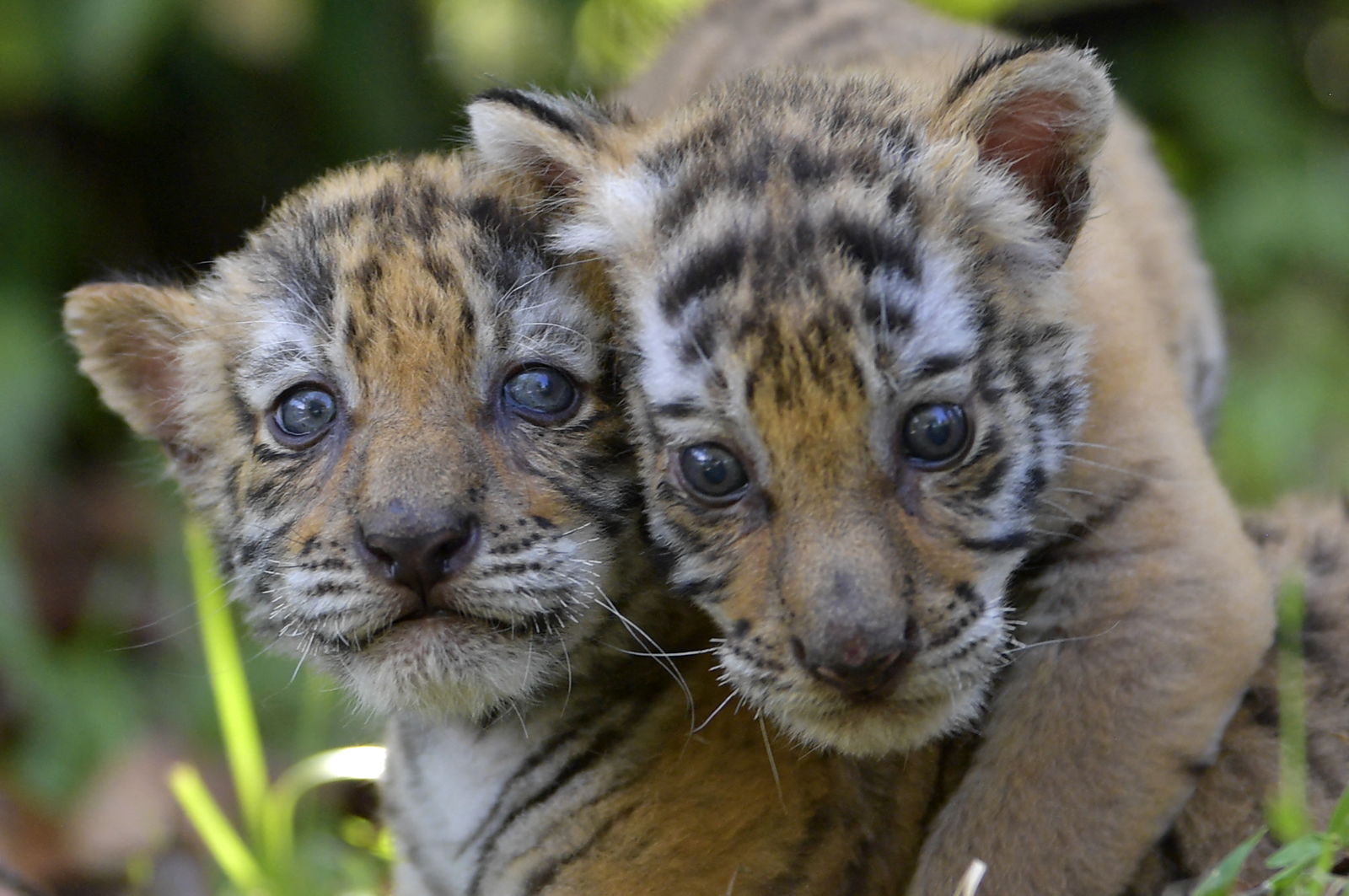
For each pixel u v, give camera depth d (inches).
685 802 338.6
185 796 428.8
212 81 663.1
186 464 378.3
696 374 297.4
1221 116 688.4
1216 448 568.4
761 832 335.0
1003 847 339.6
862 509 289.6
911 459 296.0
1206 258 625.3
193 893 494.6
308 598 325.7
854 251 293.9
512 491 320.5
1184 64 699.4
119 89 632.4
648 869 339.6
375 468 315.3
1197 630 346.9
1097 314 361.1
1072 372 331.0
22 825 533.6
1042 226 331.9
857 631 282.4
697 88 510.9
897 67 437.1
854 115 329.1
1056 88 330.6
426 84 679.7
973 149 318.7
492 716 355.9
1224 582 350.9
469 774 363.3
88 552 613.9
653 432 309.3
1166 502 356.5
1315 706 349.1
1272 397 634.2
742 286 294.0
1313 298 671.1
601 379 330.6
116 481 637.3
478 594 316.2
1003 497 305.3
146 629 594.2
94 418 648.4
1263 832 307.3
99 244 666.2
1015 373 312.7
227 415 359.6
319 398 335.0
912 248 298.7
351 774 434.6
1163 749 342.6
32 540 606.9
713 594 303.7
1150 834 341.1
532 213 339.3
